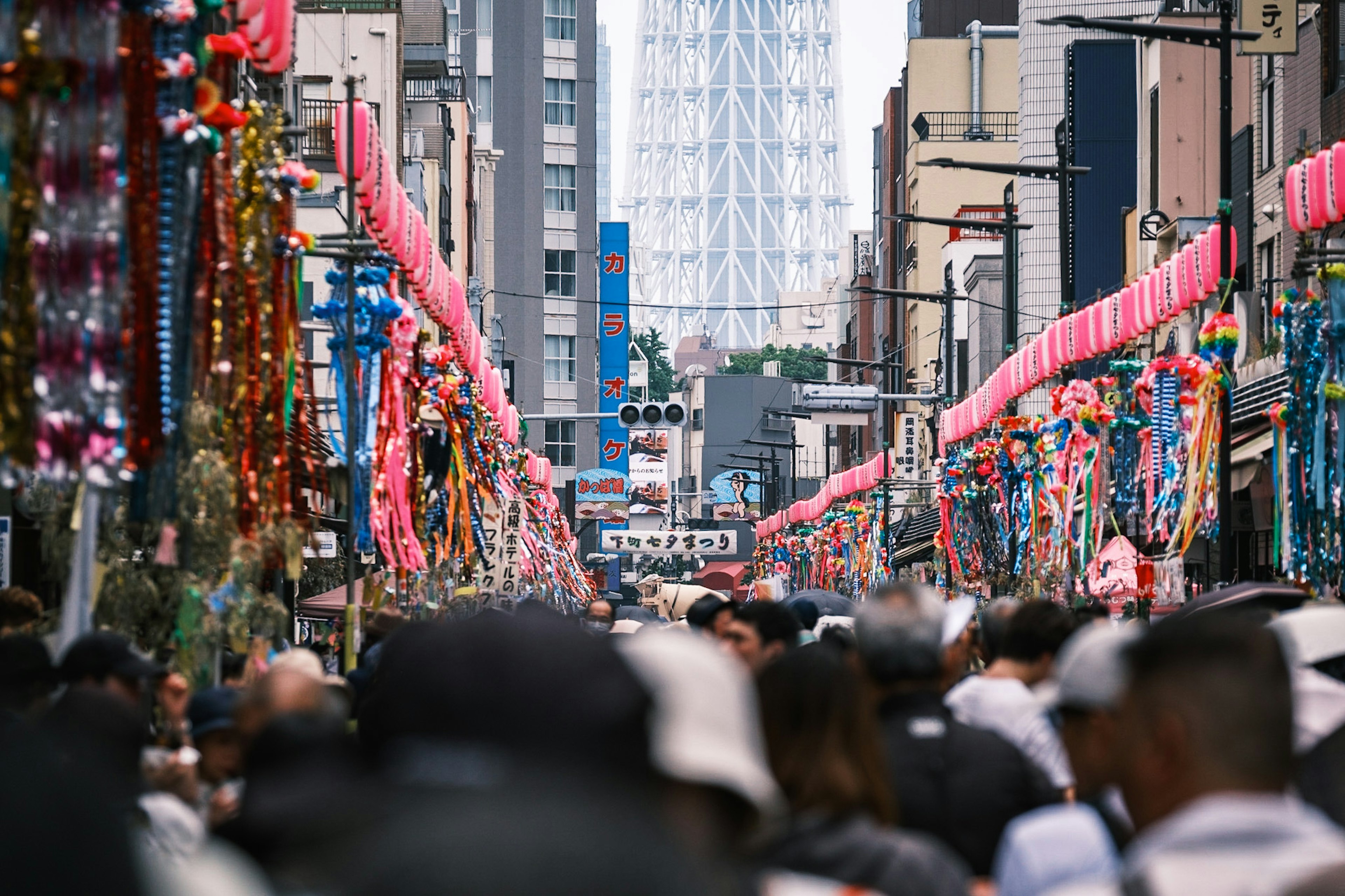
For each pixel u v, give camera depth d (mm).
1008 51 191625
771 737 11531
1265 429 51500
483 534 59906
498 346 152625
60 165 18641
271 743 11898
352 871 4289
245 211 28000
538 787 4426
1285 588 22266
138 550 32719
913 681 14711
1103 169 110750
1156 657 8047
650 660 7863
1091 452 54969
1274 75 74438
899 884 10516
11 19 18266
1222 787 7789
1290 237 70438
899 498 162125
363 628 47469
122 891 4164
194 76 22375
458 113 150250
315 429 36406
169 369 21562
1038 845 11531
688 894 4184
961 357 159125
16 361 18031
